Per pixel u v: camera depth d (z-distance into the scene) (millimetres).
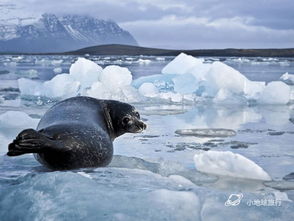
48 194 2961
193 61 14430
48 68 32188
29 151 3527
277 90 10664
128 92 11070
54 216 2652
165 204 2727
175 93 11562
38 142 3541
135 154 5047
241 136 6250
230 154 4328
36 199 2922
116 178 3477
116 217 2568
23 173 3916
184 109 9602
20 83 11586
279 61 50656
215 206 2738
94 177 3518
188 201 2775
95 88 10875
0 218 2881
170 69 14414
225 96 10883
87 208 2691
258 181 3979
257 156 4992
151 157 4875
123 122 4719
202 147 5484
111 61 48719
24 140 3463
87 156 3936
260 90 11469
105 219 2557
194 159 4430
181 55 14578
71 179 3166
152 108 9750
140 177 3562
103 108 4793
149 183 3330
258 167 4129
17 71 26672
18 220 2795
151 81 13344
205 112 9070
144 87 11742
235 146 5551
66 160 3836
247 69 29969
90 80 12172
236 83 11125
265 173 4066
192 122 7617
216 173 4246
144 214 2609
